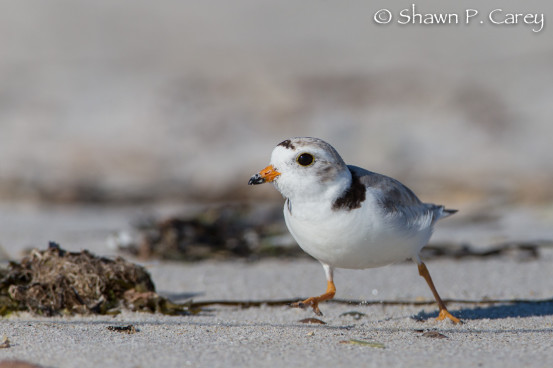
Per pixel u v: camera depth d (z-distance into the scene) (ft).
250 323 20.16
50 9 82.53
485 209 42.75
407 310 22.67
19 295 21.04
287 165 19.13
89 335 17.93
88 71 69.87
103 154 54.08
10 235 35.65
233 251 32.19
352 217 18.85
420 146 53.67
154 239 32.30
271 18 81.97
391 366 15.12
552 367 14.94
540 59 67.26
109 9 84.38
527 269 28.60
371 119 57.88
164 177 51.06
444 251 31.58
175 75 68.33
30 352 16.11
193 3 85.66
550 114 57.00
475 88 62.85
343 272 28.37
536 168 49.60
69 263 22.12
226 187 49.52
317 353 16.21
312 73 67.77
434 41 73.36
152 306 21.84
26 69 70.38
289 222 20.02
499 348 16.71
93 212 44.37
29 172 51.21
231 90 64.85
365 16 80.38
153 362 15.38
